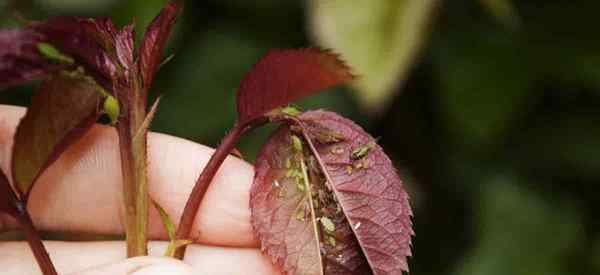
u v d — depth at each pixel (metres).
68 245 0.23
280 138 0.21
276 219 0.21
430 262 0.30
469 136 0.29
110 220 0.24
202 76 0.30
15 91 0.30
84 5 0.28
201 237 0.23
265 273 0.23
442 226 0.30
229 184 0.23
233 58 0.30
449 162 0.30
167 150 0.23
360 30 0.24
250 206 0.21
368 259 0.21
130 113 0.21
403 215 0.21
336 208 0.21
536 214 0.29
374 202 0.21
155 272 0.20
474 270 0.29
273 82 0.20
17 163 0.20
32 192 0.23
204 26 0.30
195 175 0.23
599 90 0.29
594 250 0.29
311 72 0.20
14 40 0.19
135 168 0.21
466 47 0.29
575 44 0.29
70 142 0.21
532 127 0.30
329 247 0.21
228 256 0.23
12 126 0.23
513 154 0.30
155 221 0.24
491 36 0.29
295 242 0.21
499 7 0.26
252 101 0.21
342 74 0.20
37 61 0.19
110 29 0.20
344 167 0.21
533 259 0.29
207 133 0.29
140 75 0.21
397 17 0.24
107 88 0.20
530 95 0.29
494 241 0.29
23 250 0.23
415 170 0.30
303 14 0.30
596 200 0.30
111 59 0.20
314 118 0.21
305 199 0.21
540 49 0.29
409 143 0.30
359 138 0.21
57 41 0.20
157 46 0.20
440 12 0.29
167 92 0.29
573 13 0.29
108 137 0.23
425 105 0.30
